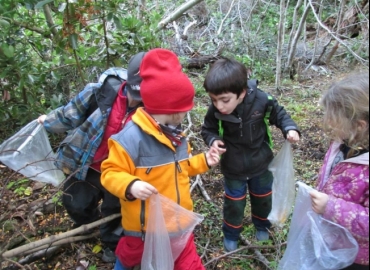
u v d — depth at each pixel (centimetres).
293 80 586
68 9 295
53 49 360
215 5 839
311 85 561
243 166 229
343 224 147
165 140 181
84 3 297
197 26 795
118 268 216
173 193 189
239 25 760
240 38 654
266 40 668
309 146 382
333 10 801
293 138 214
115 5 316
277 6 796
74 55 325
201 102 484
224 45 644
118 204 227
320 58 645
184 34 709
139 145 180
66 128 227
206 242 264
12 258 233
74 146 217
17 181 308
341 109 142
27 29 347
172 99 174
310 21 825
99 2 312
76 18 299
